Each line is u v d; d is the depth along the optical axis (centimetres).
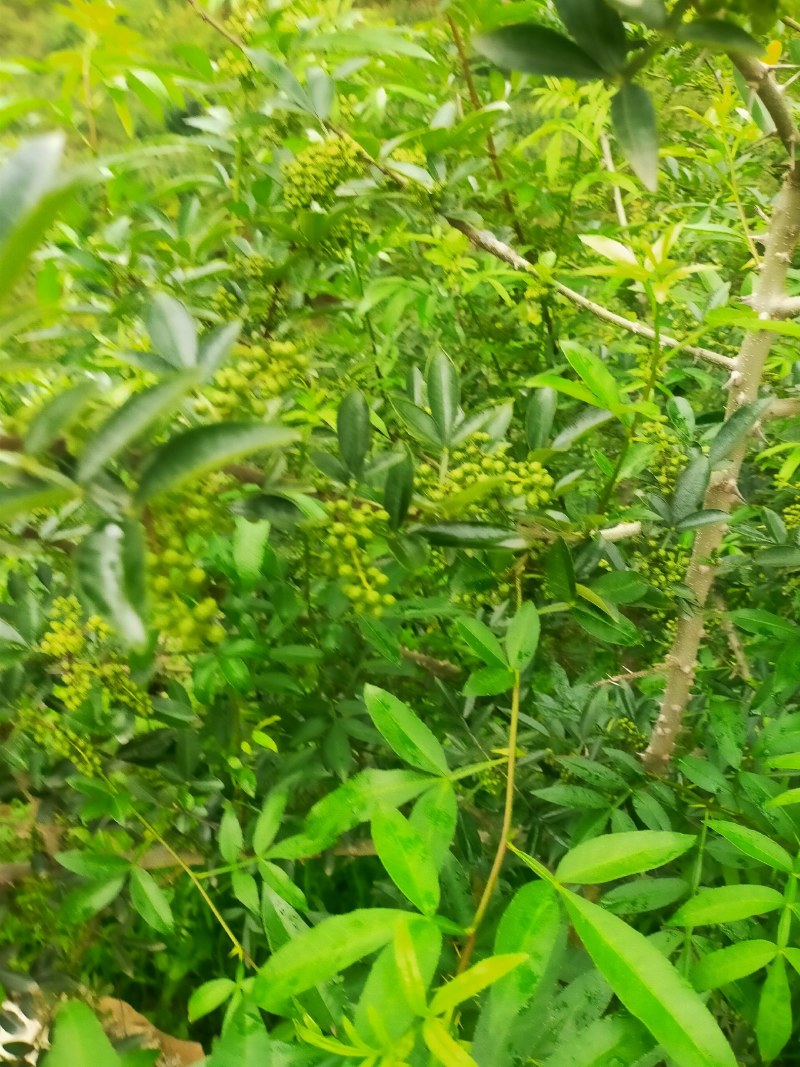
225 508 33
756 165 83
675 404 56
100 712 52
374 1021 22
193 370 23
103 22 56
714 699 50
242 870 57
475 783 65
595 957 26
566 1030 32
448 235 64
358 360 71
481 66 69
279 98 55
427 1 81
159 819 59
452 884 40
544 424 46
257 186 63
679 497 46
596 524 47
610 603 46
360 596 37
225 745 57
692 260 84
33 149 20
